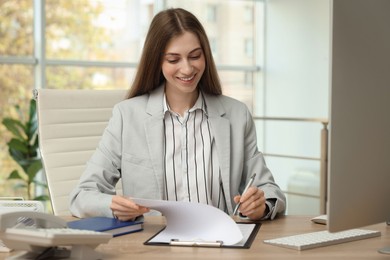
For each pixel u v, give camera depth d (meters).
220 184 2.11
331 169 1.26
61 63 5.17
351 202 1.30
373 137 1.33
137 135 2.10
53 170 2.32
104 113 2.49
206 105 2.15
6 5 4.97
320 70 5.79
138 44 5.56
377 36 1.32
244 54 6.30
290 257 1.39
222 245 1.50
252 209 1.80
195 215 1.59
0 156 5.01
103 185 2.02
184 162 2.09
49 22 5.13
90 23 5.33
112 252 1.44
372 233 1.62
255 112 6.40
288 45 6.11
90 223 1.66
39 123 2.34
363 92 1.30
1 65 4.98
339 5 1.23
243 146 2.14
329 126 1.25
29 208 1.71
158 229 1.72
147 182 2.06
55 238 1.27
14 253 1.46
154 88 2.18
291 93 6.09
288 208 6.02
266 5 6.29
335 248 1.48
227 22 6.18
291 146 6.11
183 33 2.00
